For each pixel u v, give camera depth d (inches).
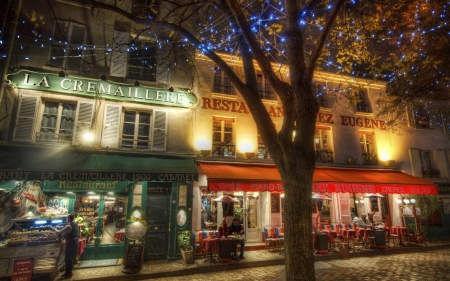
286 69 495.2
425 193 463.8
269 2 339.0
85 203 362.9
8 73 342.3
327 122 518.9
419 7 390.9
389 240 494.0
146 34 427.2
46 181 339.9
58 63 378.3
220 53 465.7
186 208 373.1
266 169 425.1
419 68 428.1
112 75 395.9
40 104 362.6
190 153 408.8
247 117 464.1
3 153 316.8
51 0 383.9
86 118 375.2
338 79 544.4
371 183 435.2
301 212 150.2
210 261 343.0
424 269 315.9
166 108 415.2
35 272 264.4
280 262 354.6
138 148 393.7
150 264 331.9
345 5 319.6
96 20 402.3
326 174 445.4
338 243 418.3
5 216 311.9
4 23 340.5
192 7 463.2
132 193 363.6
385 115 557.0
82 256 339.0
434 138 592.4
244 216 442.6
